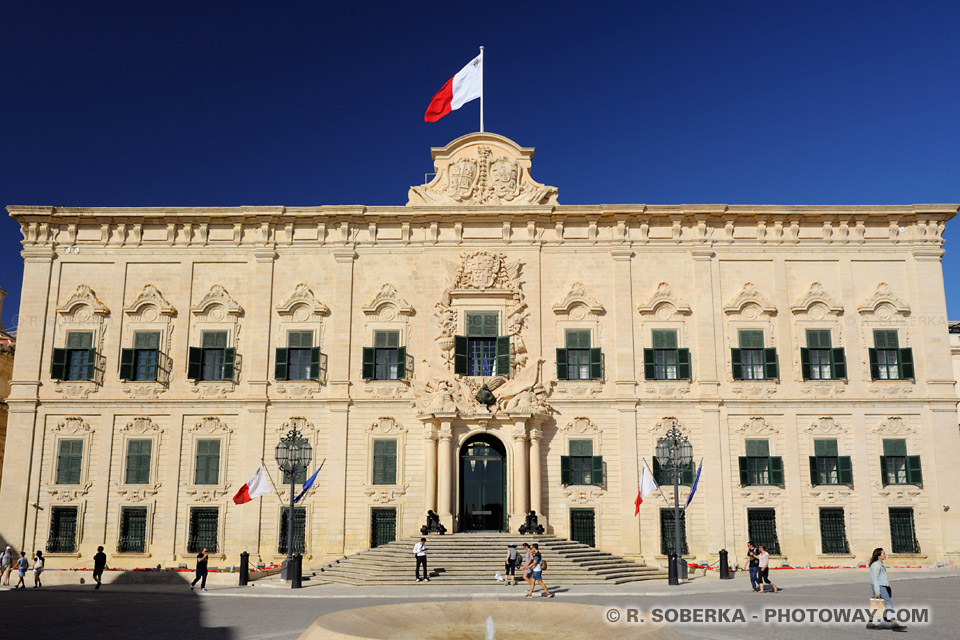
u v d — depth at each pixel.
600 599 27.14
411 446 39.97
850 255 42.06
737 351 40.91
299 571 31.22
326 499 39.47
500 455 39.97
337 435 40.06
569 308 41.44
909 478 39.47
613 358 40.97
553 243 42.22
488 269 41.56
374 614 15.55
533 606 16.31
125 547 39.09
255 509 39.31
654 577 35.06
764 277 41.94
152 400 40.47
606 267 42.03
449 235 42.31
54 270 42.09
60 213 42.22
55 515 39.47
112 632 20.58
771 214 42.09
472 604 16.31
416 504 39.34
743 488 39.44
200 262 42.25
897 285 41.78
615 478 39.66
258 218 42.34
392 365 41.06
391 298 41.53
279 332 41.41
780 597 27.20
